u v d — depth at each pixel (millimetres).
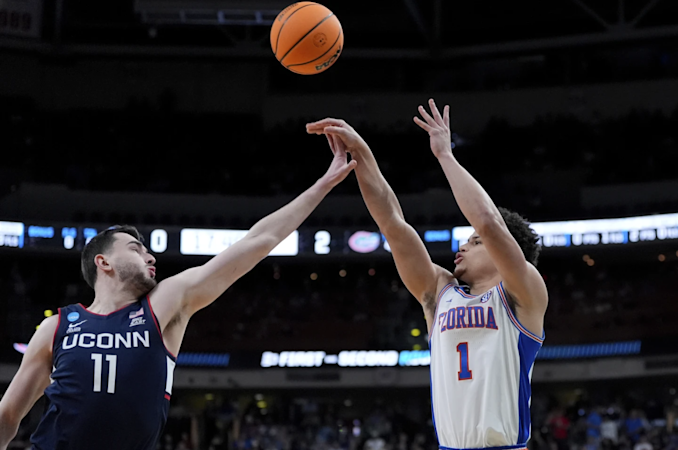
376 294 24672
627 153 24656
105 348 2975
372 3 25594
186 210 24516
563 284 24312
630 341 22484
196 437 21203
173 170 25531
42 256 22516
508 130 25922
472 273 3980
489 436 3480
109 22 26031
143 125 26297
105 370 2932
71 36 26203
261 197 25000
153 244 23078
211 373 23078
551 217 23750
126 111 26469
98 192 24172
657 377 22609
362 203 24438
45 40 25531
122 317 3062
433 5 26078
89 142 25734
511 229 4215
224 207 24766
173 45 26359
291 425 22031
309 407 22797
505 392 3535
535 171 25297
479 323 3654
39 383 3115
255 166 25906
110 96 26688
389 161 25891
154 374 2979
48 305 23219
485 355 3588
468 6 26109
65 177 24875
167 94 26812
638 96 25391
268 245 3377
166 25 25875
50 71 26438
